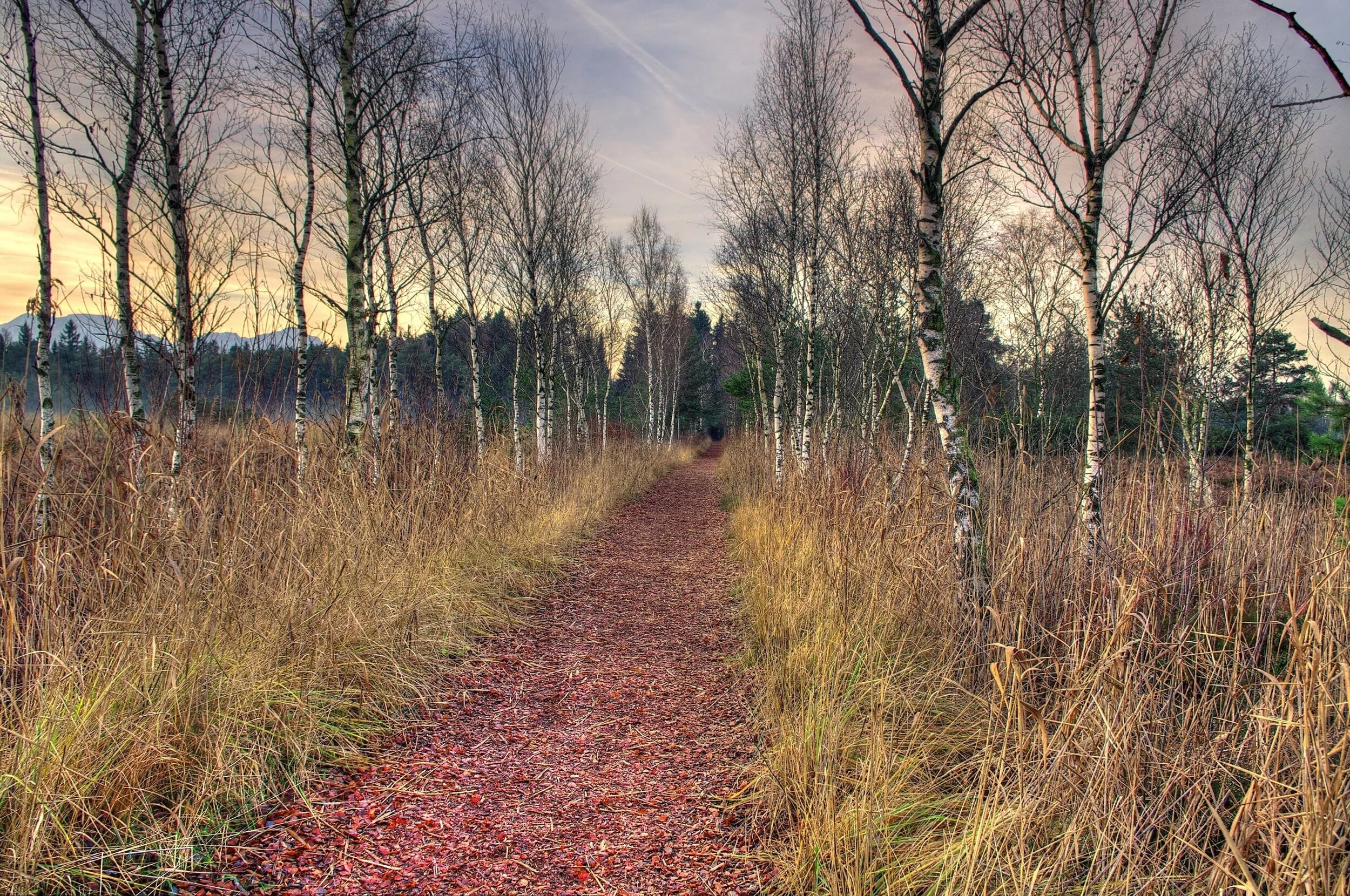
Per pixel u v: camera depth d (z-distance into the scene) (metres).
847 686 3.67
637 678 4.75
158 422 4.36
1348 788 2.03
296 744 3.16
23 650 2.98
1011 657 2.63
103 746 2.69
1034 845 2.42
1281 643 3.58
